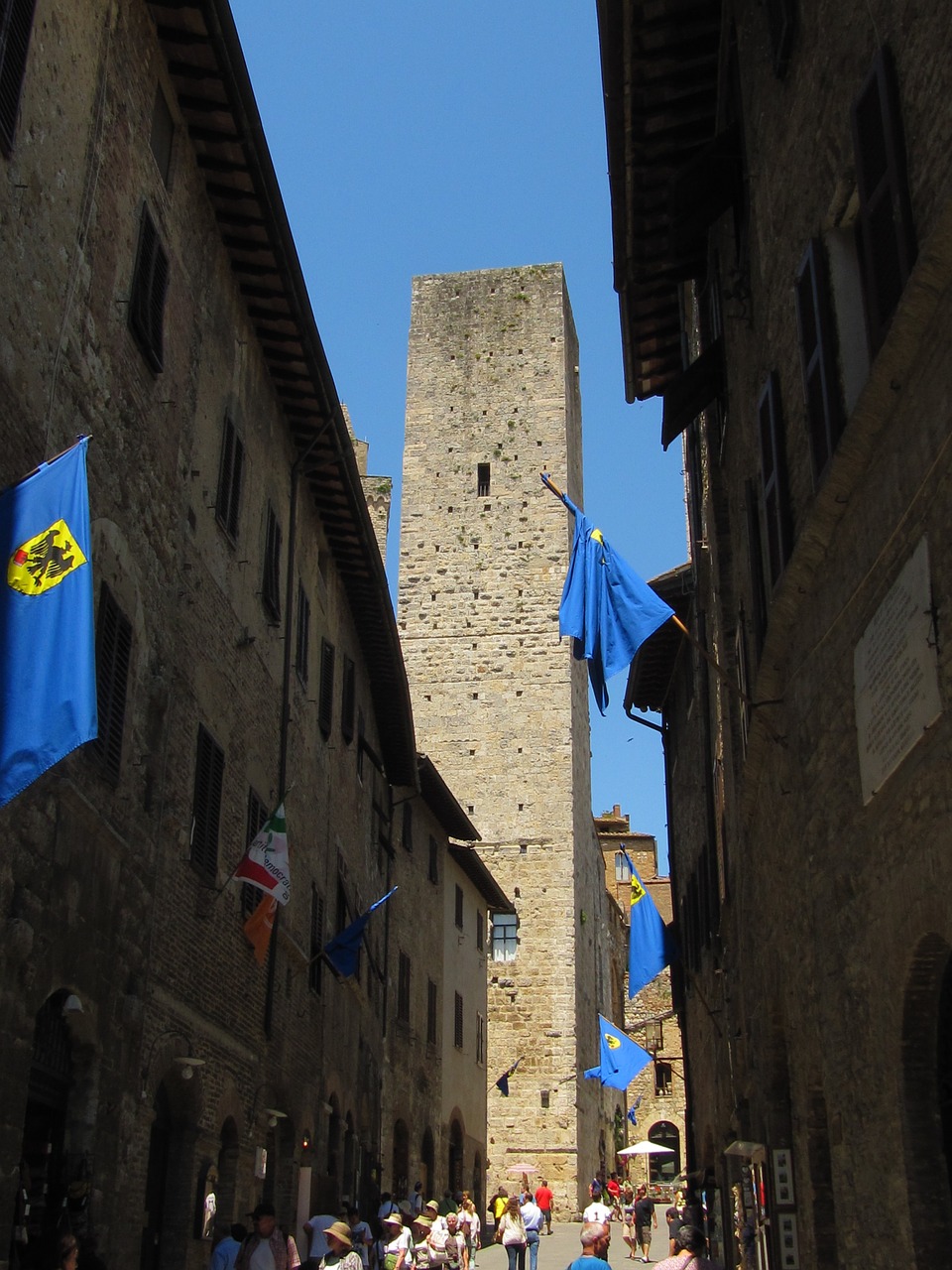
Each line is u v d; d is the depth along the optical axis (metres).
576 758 58.75
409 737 36.69
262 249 21.17
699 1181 28.83
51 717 10.76
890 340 9.09
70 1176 14.02
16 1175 12.23
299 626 26.17
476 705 58.66
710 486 20.42
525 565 60.25
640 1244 37.22
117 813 15.38
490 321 64.38
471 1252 31.20
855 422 9.95
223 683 20.42
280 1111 22.97
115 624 15.48
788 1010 14.32
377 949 34.66
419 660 59.59
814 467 11.58
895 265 9.59
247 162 19.55
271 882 19.33
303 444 25.77
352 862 31.52
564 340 64.06
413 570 61.00
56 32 14.23
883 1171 10.11
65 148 14.47
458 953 47.50
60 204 14.23
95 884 14.59
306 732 26.61
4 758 10.66
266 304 22.39
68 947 13.73
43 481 11.66
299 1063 24.92
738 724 18.23
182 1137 18.05
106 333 15.58
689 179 16.78
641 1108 80.50
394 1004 36.53
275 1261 15.70
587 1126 56.62
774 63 13.25
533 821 56.88
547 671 58.56
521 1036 54.28
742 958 19.00
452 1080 44.94
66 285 14.35
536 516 60.94
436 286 65.38
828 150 11.43
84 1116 14.27
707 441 21.23
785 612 12.87
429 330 64.75
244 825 21.28
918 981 9.52
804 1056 13.31
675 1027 81.88
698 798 27.09
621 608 16.08
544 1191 43.91
